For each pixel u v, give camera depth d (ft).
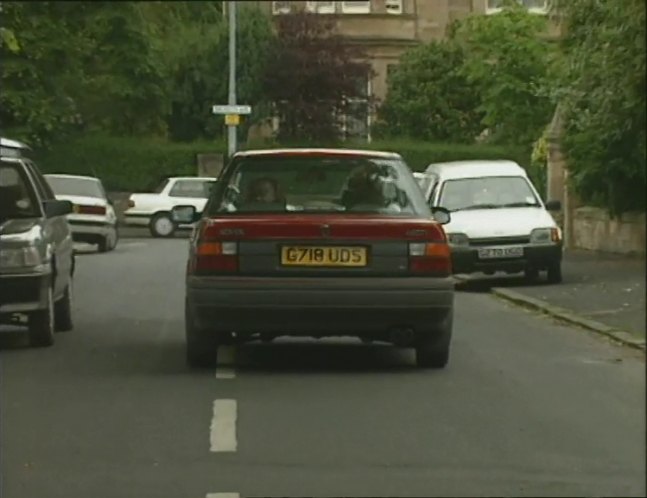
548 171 141.59
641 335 73.15
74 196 162.09
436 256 57.67
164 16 220.02
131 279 118.42
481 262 107.34
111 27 200.13
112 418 50.90
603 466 42.68
